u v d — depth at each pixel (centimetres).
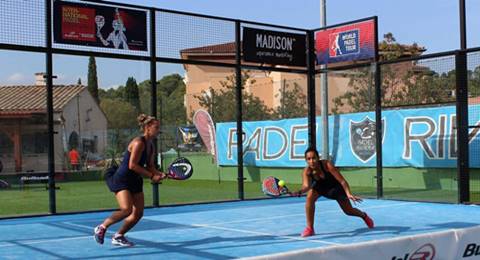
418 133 1631
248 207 1312
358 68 1623
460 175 1320
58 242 879
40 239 908
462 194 1320
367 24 1441
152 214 1203
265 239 885
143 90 2538
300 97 2019
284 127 1981
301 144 1919
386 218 1099
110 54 1241
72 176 2370
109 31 1238
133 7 1268
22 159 2659
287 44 1528
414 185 1667
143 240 888
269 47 1494
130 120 2602
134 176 812
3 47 1109
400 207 1276
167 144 2238
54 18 1173
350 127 1786
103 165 2406
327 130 1803
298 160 1925
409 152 1653
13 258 761
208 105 2338
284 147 1977
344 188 910
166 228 1009
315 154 902
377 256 485
